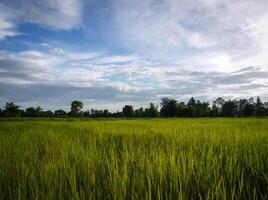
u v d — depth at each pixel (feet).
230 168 13.16
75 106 290.15
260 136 26.08
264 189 11.39
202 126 53.72
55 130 53.78
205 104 325.42
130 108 316.81
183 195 10.78
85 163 16.25
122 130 45.60
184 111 305.94
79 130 52.16
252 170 12.98
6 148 26.14
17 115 277.85
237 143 21.27
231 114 336.70
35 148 25.32
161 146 24.13
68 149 23.00
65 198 11.60
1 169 16.80
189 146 22.67
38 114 306.96
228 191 11.43
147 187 12.26
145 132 39.91
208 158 15.12
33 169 15.78
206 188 11.45
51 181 13.29
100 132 42.45
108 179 13.25
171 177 12.23
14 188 13.26
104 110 363.15
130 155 18.26
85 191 12.12
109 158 18.42
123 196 10.91
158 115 310.65
